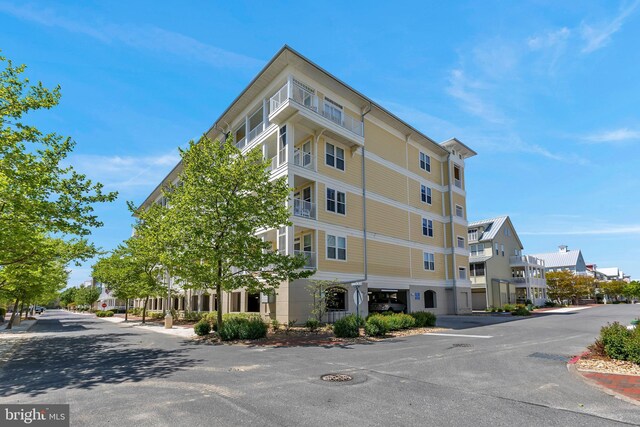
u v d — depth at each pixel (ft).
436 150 110.83
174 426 17.47
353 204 81.76
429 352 37.99
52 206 40.27
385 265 87.04
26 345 51.24
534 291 166.40
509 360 33.24
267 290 55.72
